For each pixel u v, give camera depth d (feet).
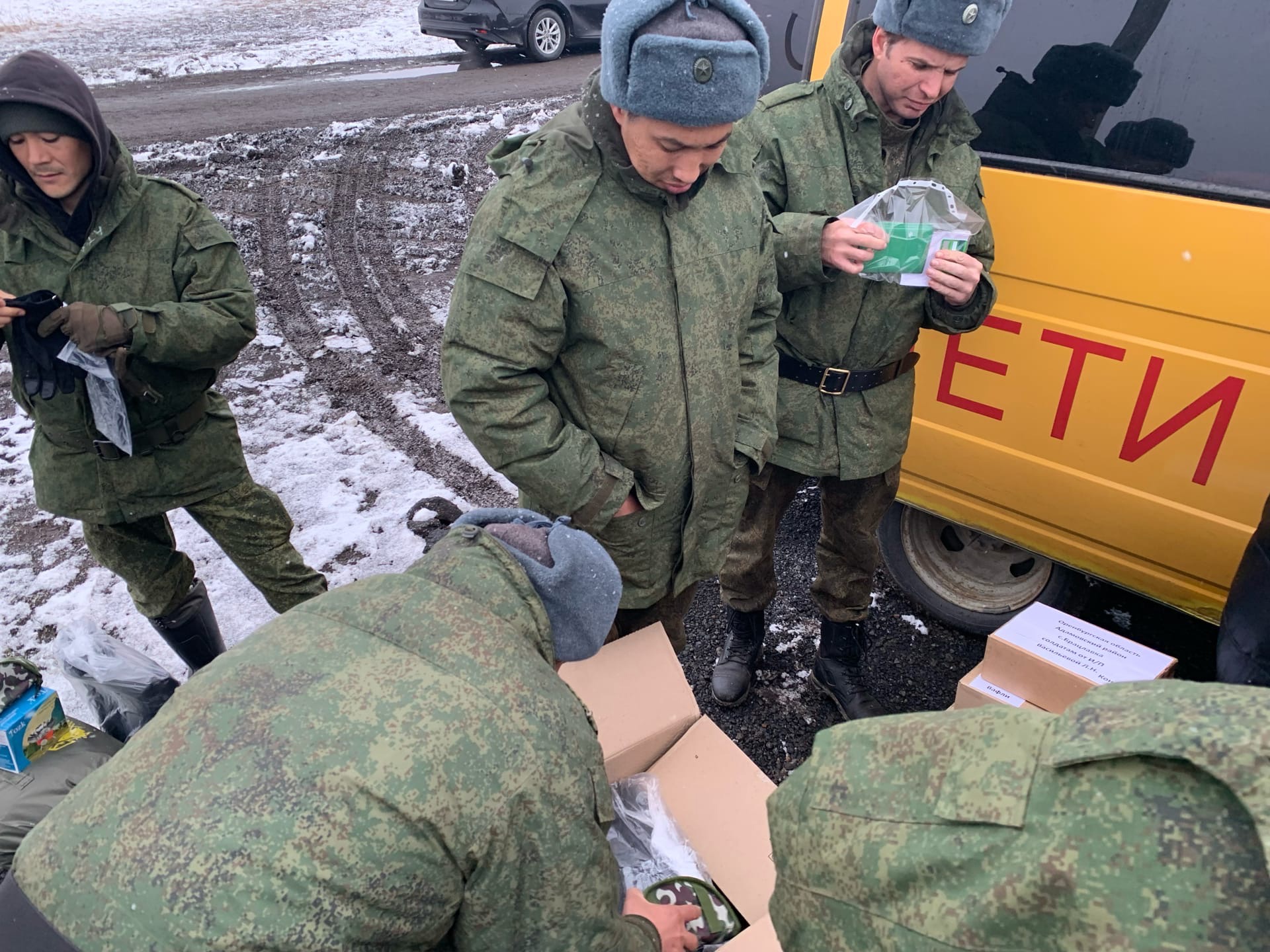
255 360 14.52
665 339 5.34
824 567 8.09
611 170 5.02
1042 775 2.32
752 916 5.08
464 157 23.41
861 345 6.86
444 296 16.88
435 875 3.05
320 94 28.91
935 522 9.11
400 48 36.17
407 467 11.78
